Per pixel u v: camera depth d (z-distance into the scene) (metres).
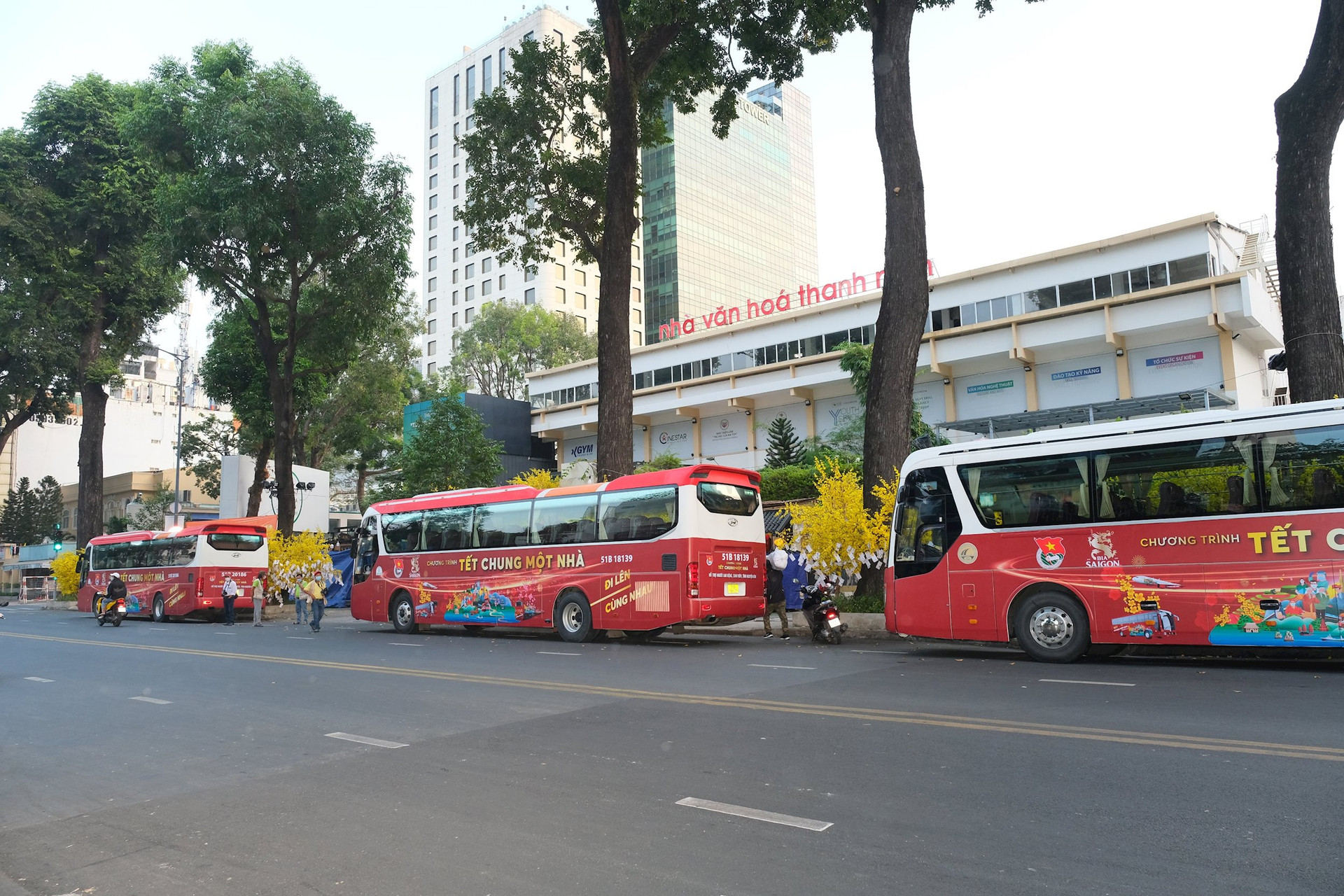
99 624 26.58
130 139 30.50
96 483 40.50
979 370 37.03
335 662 13.51
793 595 19.42
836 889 3.79
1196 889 3.64
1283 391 34.03
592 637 17.42
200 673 12.55
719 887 3.87
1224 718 7.10
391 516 20.88
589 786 5.69
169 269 28.53
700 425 48.94
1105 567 11.10
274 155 26.64
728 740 6.86
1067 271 34.31
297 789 5.99
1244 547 10.34
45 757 7.38
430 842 4.71
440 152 88.06
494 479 39.62
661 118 23.47
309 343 32.34
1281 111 12.95
